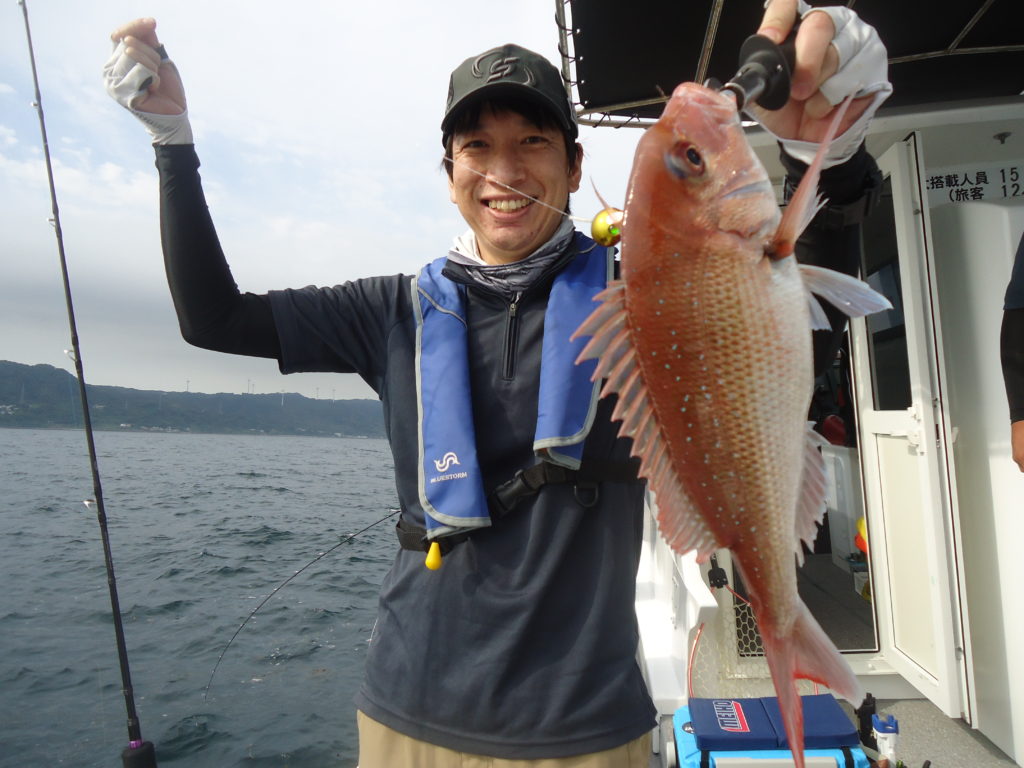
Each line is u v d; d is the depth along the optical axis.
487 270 1.77
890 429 3.41
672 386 1.18
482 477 1.69
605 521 1.60
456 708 1.54
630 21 2.87
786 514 1.19
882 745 2.60
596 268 1.77
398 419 1.77
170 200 1.66
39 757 5.45
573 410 1.58
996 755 2.93
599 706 1.47
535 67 1.69
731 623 3.49
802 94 1.30
